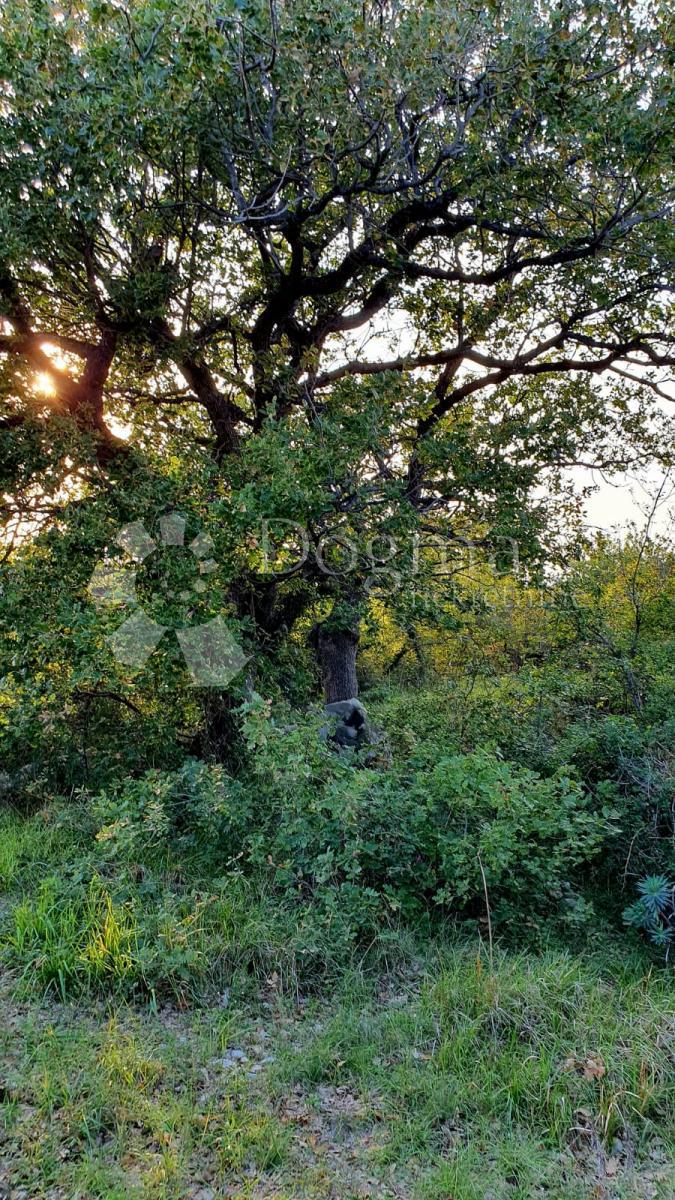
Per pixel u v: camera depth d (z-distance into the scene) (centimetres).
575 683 697
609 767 564
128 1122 291
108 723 673
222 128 533
